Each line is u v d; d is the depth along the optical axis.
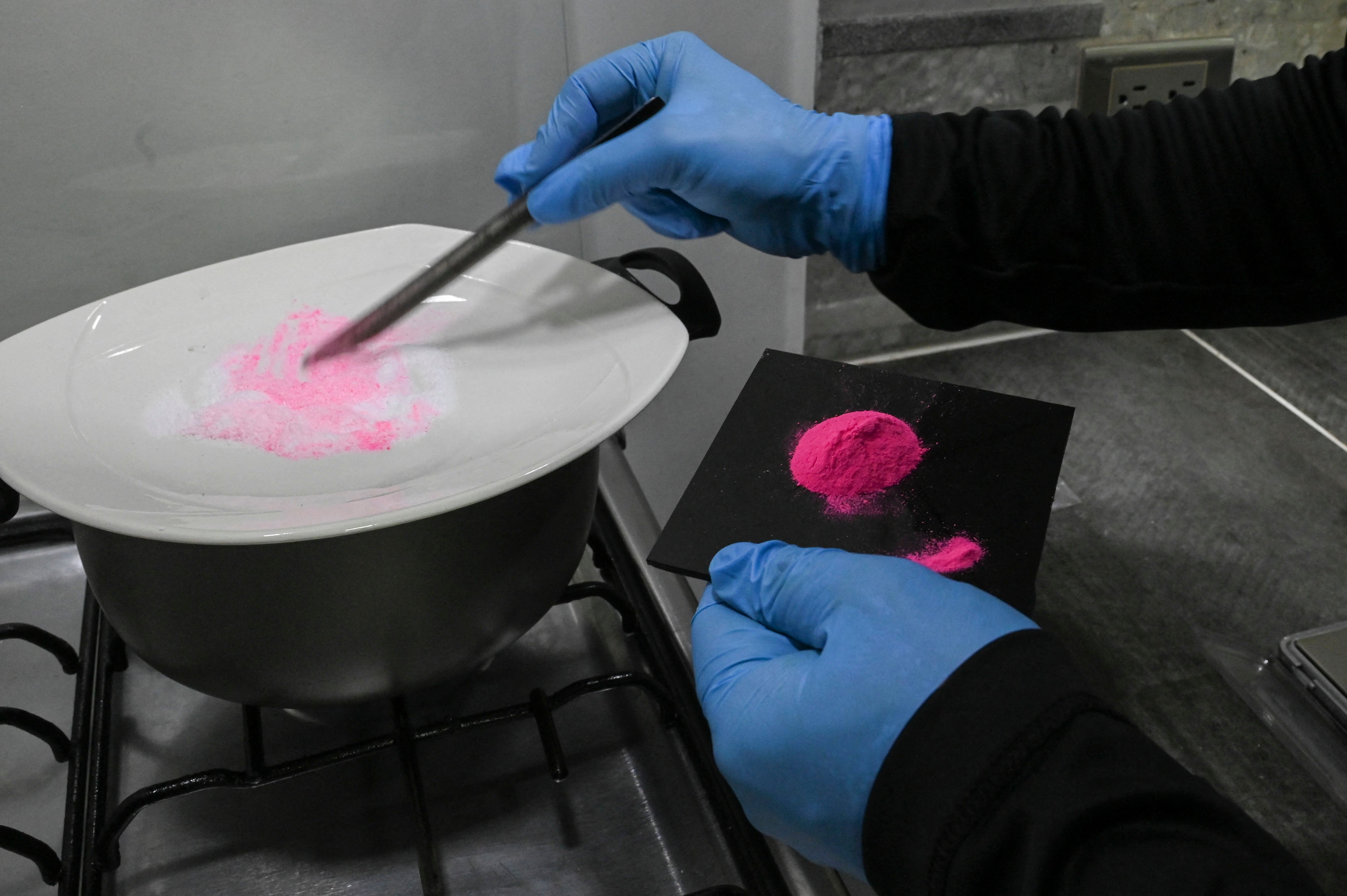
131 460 0.38
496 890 0.39
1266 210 0.44
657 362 0.40
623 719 0.46
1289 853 0.27
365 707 0.46
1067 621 0.56
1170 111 0.47
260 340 0.47
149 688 0.47
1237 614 0.56
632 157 0.48
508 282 0.49
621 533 0.53
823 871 0.39
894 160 0.49
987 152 0.48
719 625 0.41
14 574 0.54
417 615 0.35
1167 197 0.45
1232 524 0.63
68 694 0.48
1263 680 0.52
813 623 0.37
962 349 0.82
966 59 0.69
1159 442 0.70
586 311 0.46
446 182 0.64
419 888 0.39
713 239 0.75
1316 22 0.71
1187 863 0.25
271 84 0.57
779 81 0.70
